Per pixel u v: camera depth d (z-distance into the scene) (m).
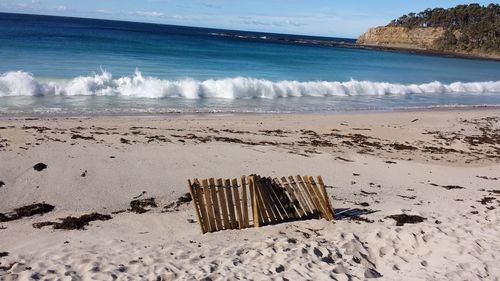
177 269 6.80
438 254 8.07
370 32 187.12
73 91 23.83
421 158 17.50
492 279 7.16
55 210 9.41
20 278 6.16
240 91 28.52
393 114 26.44
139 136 15.40
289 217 9.61
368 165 15.40
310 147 16.94
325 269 7.16
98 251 7.35
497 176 15.92
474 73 66.62
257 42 107.25
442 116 26.98
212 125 19.22
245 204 9.11
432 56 116.81
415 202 11.67
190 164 12.82
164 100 24.84
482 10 162.12
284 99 29.06
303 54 75.88
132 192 10.62
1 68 28.09
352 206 10.86
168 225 8.94
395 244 8.46
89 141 13.80
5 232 8.05
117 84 25.84
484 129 24.19
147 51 53.19
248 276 6.69
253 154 14.66
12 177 10.45
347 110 27.05
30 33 66.88
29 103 20.72
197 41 86.38
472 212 10.86
